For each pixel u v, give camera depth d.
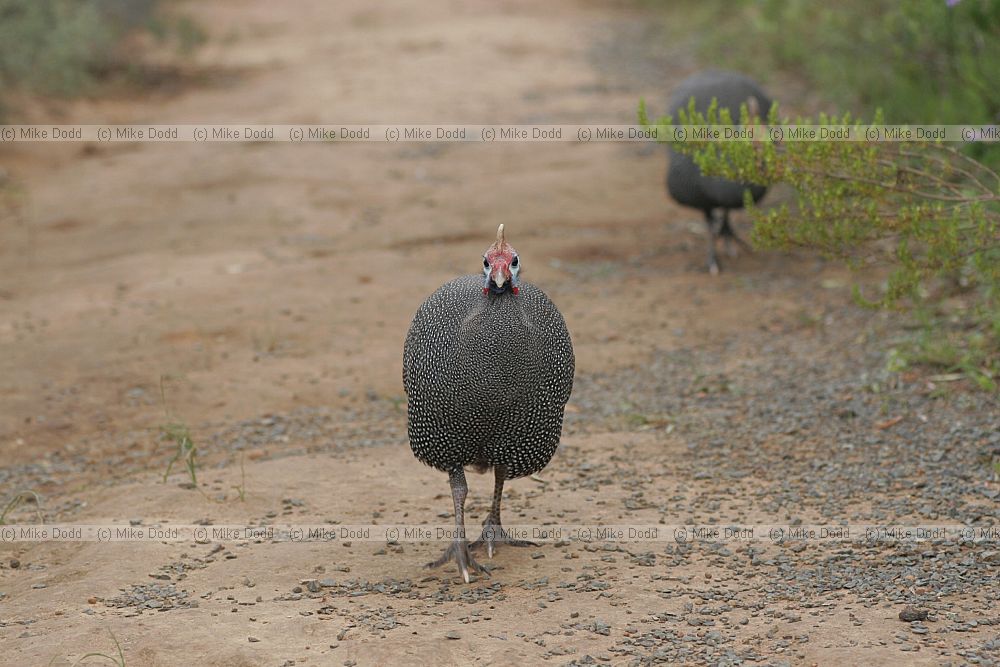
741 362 13.21
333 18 41.97
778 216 10.99
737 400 12.11
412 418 8.55
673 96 16.36
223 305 15.60
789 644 7.14
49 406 12.60
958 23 16.83
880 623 7.38
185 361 13.78
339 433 11.74
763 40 28.38
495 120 26.39
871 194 10.59
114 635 7.37
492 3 43.91
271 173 22.42
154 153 24.45
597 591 8.09
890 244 14.34
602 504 9.74
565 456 10.90
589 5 43.50
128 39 36.28
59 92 28.58
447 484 10.30
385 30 39.00
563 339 8.55
